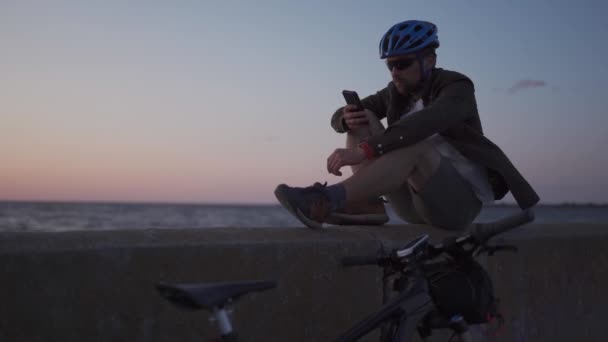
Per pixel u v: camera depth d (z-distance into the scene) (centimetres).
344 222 327
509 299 344
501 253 341
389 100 363
